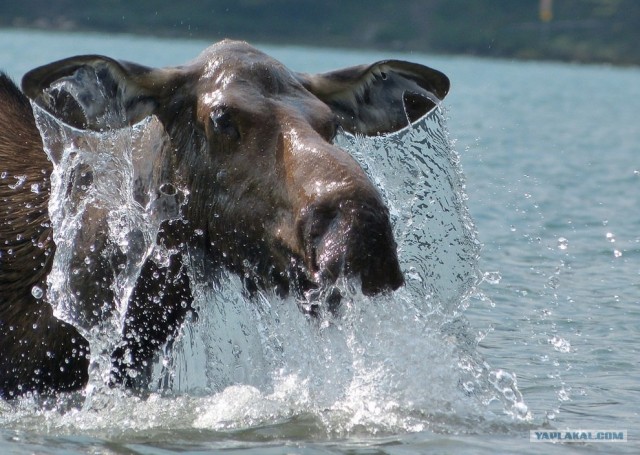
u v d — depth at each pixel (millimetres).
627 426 22766
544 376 26375
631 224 45188
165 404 23922
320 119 22062
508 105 117938
